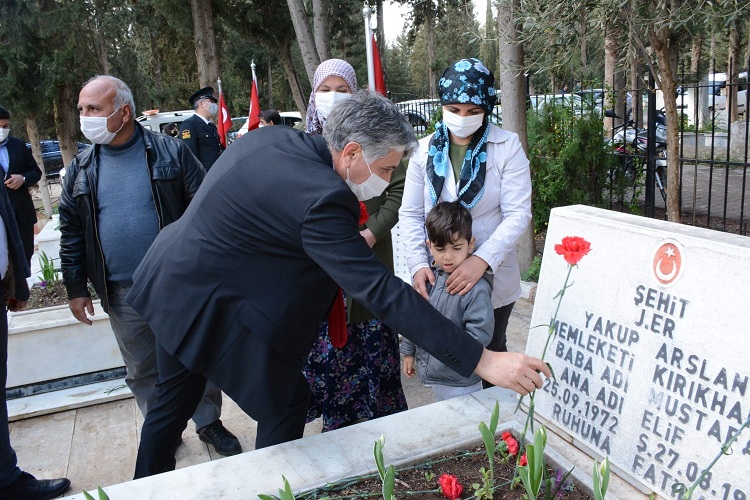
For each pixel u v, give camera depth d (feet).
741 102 35.83
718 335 4.68
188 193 8.73
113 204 8.48
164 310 5.94
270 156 5.32
